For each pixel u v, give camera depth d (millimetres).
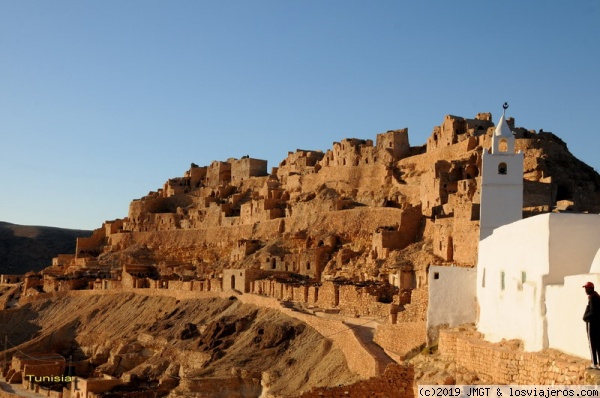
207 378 72375
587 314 24672
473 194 85312
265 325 82000
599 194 91625
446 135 112188
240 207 150625
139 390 85188
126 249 162250
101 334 116188
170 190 183125
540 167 88250
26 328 133625
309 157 150000
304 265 105625
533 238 31453
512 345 32438
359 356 54875
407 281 80125
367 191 122562
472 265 72438
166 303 115188
